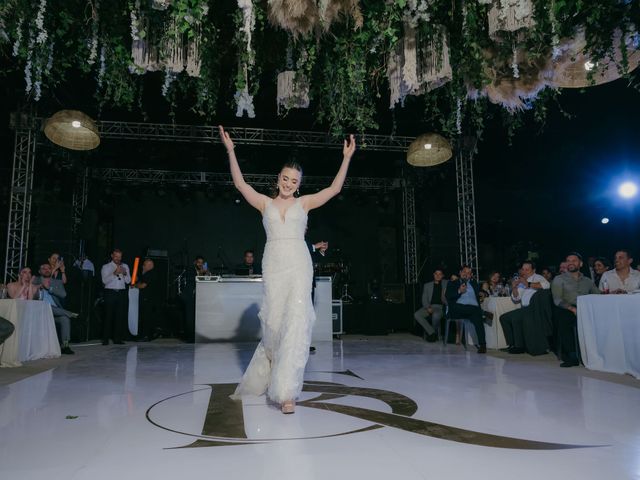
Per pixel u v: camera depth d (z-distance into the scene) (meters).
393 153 11.94
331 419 2.39
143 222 11.85
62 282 6.57
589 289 4.78
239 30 3.16
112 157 11.51
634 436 2.10
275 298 2.60
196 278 7.41
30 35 3.18
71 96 8.59
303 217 2.68
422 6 3.07
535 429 2.21
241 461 1.78
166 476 1.63
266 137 9.98
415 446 1.96
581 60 3.61
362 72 3.52
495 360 4.96
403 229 11.97
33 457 1.83
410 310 10.24
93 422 2.36
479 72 3.46
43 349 5.41
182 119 10.48
